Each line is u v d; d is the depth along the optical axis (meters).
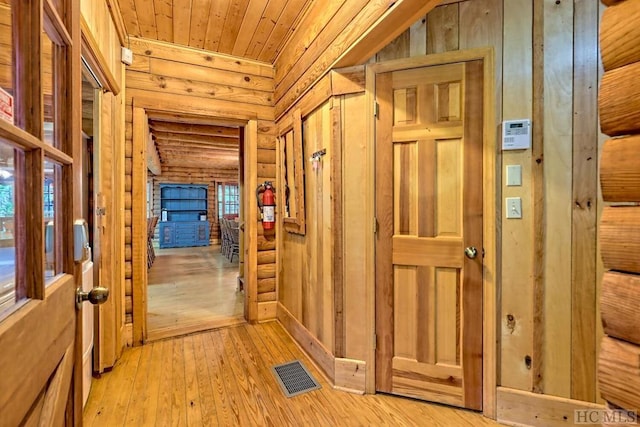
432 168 1.80
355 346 1.99
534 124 1.61
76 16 0.95
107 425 1.63
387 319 1.91
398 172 1.88
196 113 2.83
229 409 1.77
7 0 0.70
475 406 1.74
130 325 2.54
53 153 0.77
